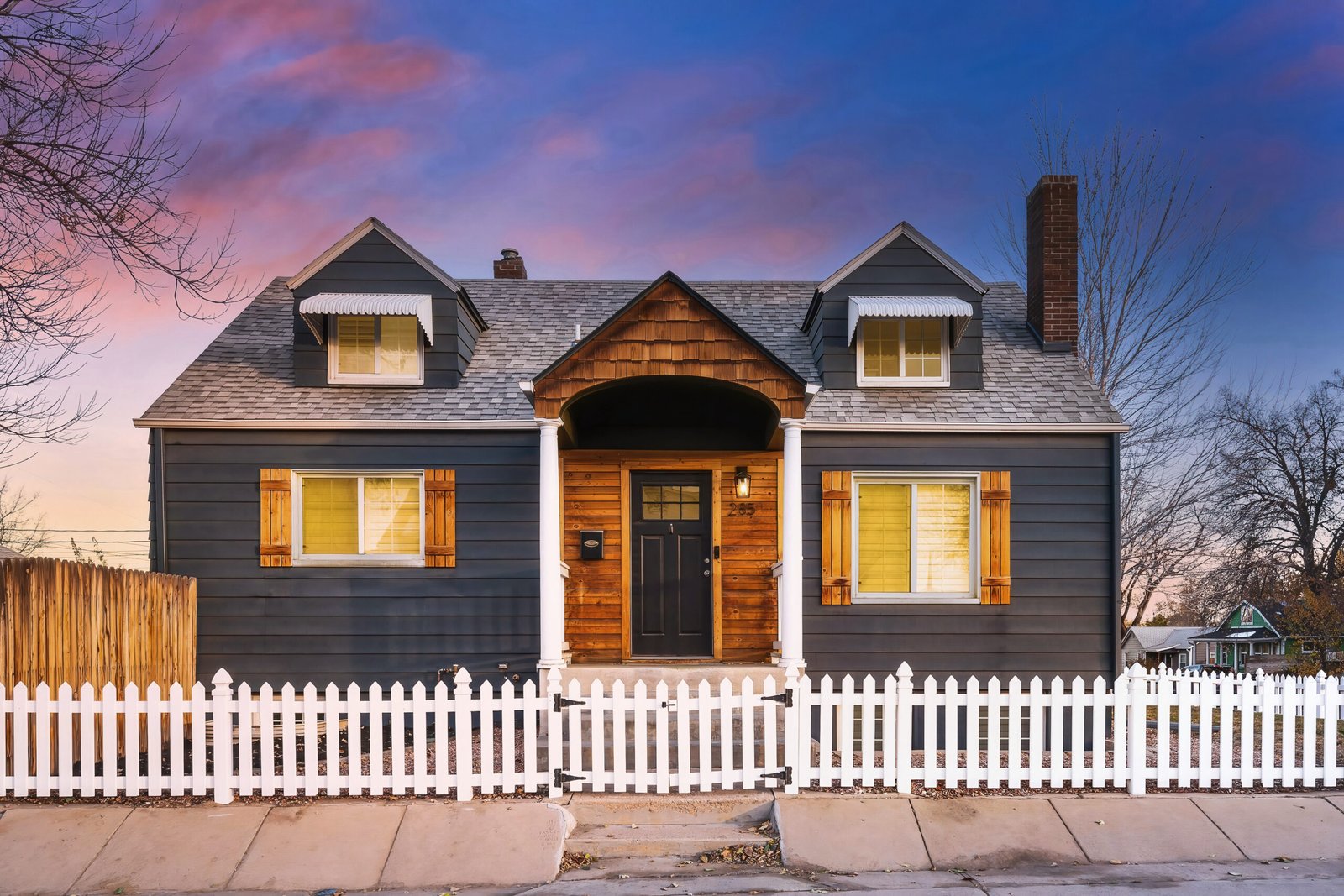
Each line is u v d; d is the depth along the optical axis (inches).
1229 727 302.8
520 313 532.7
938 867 255.3
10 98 304.0
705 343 363.3
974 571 433.4
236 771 328.5
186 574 420.5
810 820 278.5
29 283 314.3
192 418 418.9
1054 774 300.0
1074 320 490.0
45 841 261.0
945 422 428.1
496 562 427.2
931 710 299.6
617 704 299.0
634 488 457.4
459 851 261.6
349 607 422.6
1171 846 265.1
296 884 246.1
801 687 300.4
